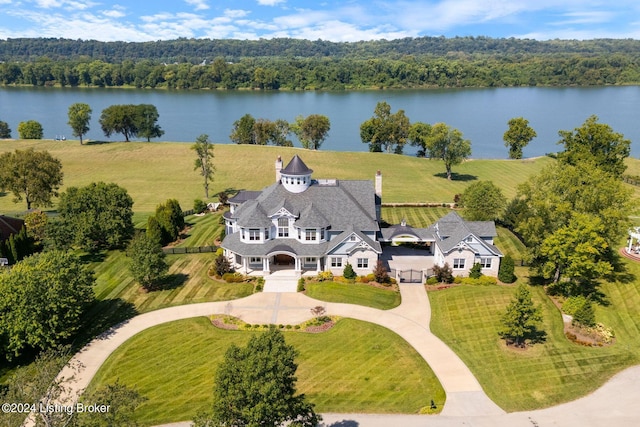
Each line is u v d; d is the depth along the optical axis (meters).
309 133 163.12
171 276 60.00
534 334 46.75
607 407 36.66
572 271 51.16
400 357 43.19
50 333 42.22
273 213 60.09
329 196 63.41
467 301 53.38
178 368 41.78
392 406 37.12
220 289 56.31
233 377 26.98
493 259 58.88
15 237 62.53
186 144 157.50
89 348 44.72
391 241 68.06
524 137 145.38
